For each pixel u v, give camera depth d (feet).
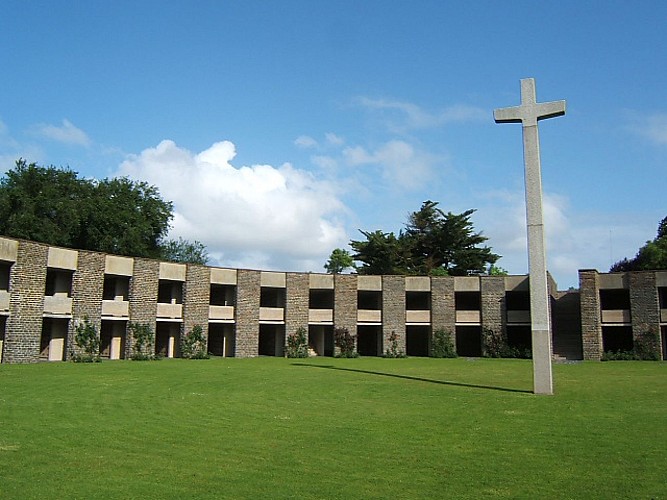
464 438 45.70
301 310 180.14
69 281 140.77
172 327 167.63
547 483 33.27
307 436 46.24
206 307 165.89
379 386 83.97
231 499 30.01
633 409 61.00
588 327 167.43
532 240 76.64
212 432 47.47
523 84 78.33
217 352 180.04
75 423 50.47
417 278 186.50
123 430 47.70
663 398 70.44
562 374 111.55
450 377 100.99
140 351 147.64
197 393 73.26
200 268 165.58
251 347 172.45
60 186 204.23
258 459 38.58
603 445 43.09
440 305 184.44
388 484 32.99
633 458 39.09
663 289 174.50
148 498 30.01
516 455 40.01
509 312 180.96
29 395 67.92
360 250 253.24
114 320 150.82
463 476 34.73
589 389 81.35
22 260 123.85
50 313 130.82
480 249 251.60
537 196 76.38
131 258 150.10
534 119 77.20
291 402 66.13
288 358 170.09
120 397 67.92
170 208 233.35
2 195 191.93
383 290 185.37
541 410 60.29
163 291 174.40
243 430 48.52
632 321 166.40
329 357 180.55
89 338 135.64
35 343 125.59
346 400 68.18
